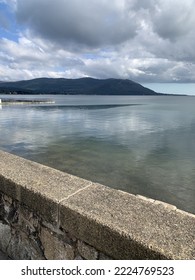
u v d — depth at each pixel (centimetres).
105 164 1764
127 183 1379
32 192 221
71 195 214
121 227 169
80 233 188
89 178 1461
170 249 151
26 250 238
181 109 8644
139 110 7731
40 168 277
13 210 247
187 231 168
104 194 218
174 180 1425
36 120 4578
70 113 6209
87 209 191
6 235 262
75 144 2502
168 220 180
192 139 2855
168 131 3484
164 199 1166
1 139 2698
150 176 1500
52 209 206
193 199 1159
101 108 8294
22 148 2270
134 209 194
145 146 2448
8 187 246
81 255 190
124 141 2705
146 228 169
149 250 154
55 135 3017
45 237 217
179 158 1969
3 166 281
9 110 6812
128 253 163
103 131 3397
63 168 1658
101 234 175
